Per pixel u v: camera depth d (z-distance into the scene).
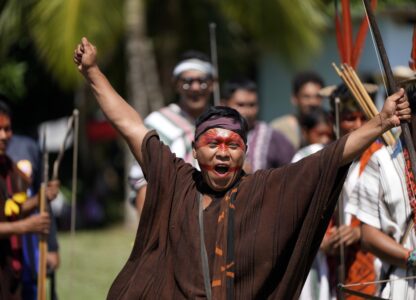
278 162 16.31
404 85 10.53
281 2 28.67
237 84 16.28
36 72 35.88
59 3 26.48
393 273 11.01
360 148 9.28
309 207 9.40
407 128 10.02
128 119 10.37
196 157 9.95
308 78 18.88
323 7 29.53
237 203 9.63
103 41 27.86
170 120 14.84
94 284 22.91
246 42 36.81
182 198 9.88
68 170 38.78
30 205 14.05
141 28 32.56
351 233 12.51
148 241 9.97
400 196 10.75
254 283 9.45
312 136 15.50
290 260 9.38
